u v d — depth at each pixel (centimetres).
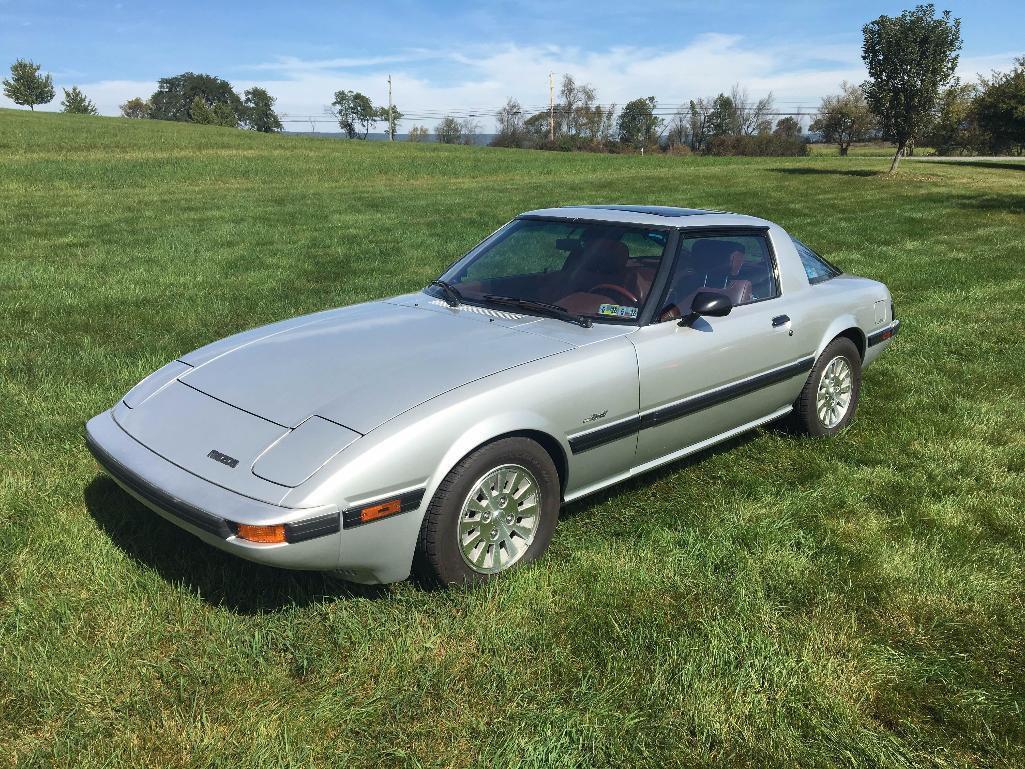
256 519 262
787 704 266
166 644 286
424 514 299
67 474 411
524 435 331
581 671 278
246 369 346
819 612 319
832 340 498
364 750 240
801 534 378
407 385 313
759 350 438
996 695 275
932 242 1488
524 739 244
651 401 379
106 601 304
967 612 324
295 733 243
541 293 411
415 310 411
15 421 482
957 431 523
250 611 305
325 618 302
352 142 5650
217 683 266
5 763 230
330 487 272
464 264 460
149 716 251
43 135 4306
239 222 1698
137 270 1079
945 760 247
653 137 9106
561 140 8981
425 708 258
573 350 353
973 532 389
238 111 15275
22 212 1836
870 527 394
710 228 439
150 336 712
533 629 299
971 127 6306
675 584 331
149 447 310
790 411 496
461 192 2602
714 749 247
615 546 362
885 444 500
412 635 289
